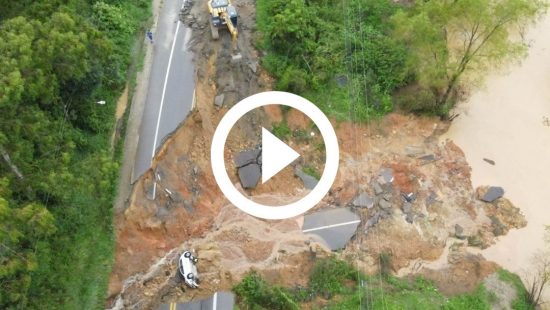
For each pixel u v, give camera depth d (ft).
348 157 104.17
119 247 79.56
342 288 86.02
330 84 107.65
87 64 74.74
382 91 110.42
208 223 88.94
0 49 59.26
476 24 99.25
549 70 124.36
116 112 89.61
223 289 80.33
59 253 72.69
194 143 93.45
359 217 96.53
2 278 59.36
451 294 89.61
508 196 105.09
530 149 111.65
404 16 103.04
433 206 101.45
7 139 58.65
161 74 97.35
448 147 110.83
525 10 96.68
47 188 63.67
